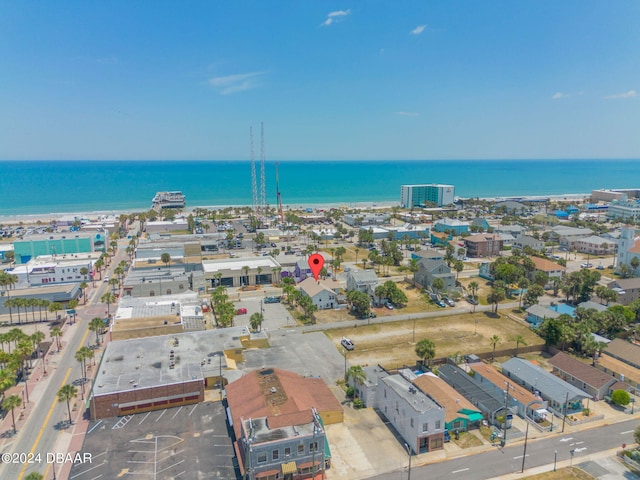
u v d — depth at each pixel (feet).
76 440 230.48
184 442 226.58
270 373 268.41
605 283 511.81
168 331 343.46
